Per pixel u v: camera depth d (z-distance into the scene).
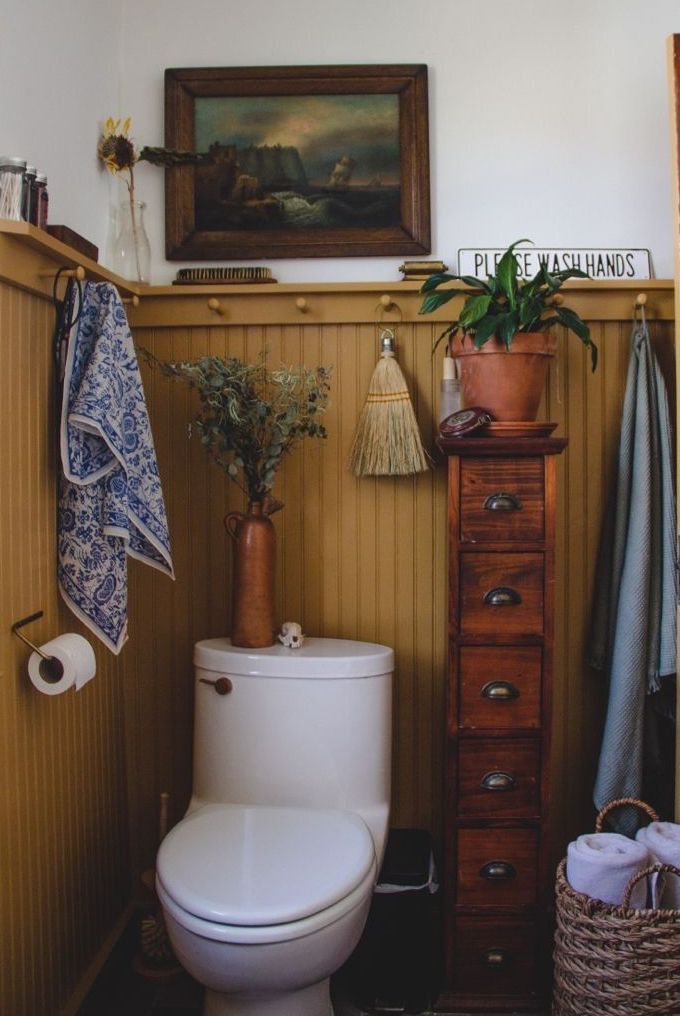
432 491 2.15
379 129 2.16
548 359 1.89
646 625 1.98
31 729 1.59
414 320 2.11
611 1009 1.57
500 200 2.16
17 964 1.52
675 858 1.67
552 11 2.16
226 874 1.49
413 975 1.85
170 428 2.17
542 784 1.85
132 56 2.18
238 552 1.97
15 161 1.48
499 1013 1.85
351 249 2.15
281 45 2.17
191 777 2.20
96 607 1.67
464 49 2.16
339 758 1.86
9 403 1.49
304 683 1.86
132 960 2.06
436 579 2.15
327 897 1.43
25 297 1.55
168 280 2.19
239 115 2.17
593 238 2.15
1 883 1.46
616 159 2.15
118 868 2.11
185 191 2.17
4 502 1.47
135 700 2.19
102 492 1.68
